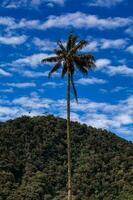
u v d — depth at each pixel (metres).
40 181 148.62
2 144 163.88
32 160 160.75
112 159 167.88
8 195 139.00
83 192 147.38
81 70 57.28
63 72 57.50
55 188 149.25
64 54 57.12
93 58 56.69
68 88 57.09
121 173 156.75
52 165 160.75
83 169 158.62
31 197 139.50
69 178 55.16
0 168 151.62
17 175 152.62
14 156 159.62
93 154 168.50
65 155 168.12
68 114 56.78
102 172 158.38
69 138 56.25
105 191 147.75
